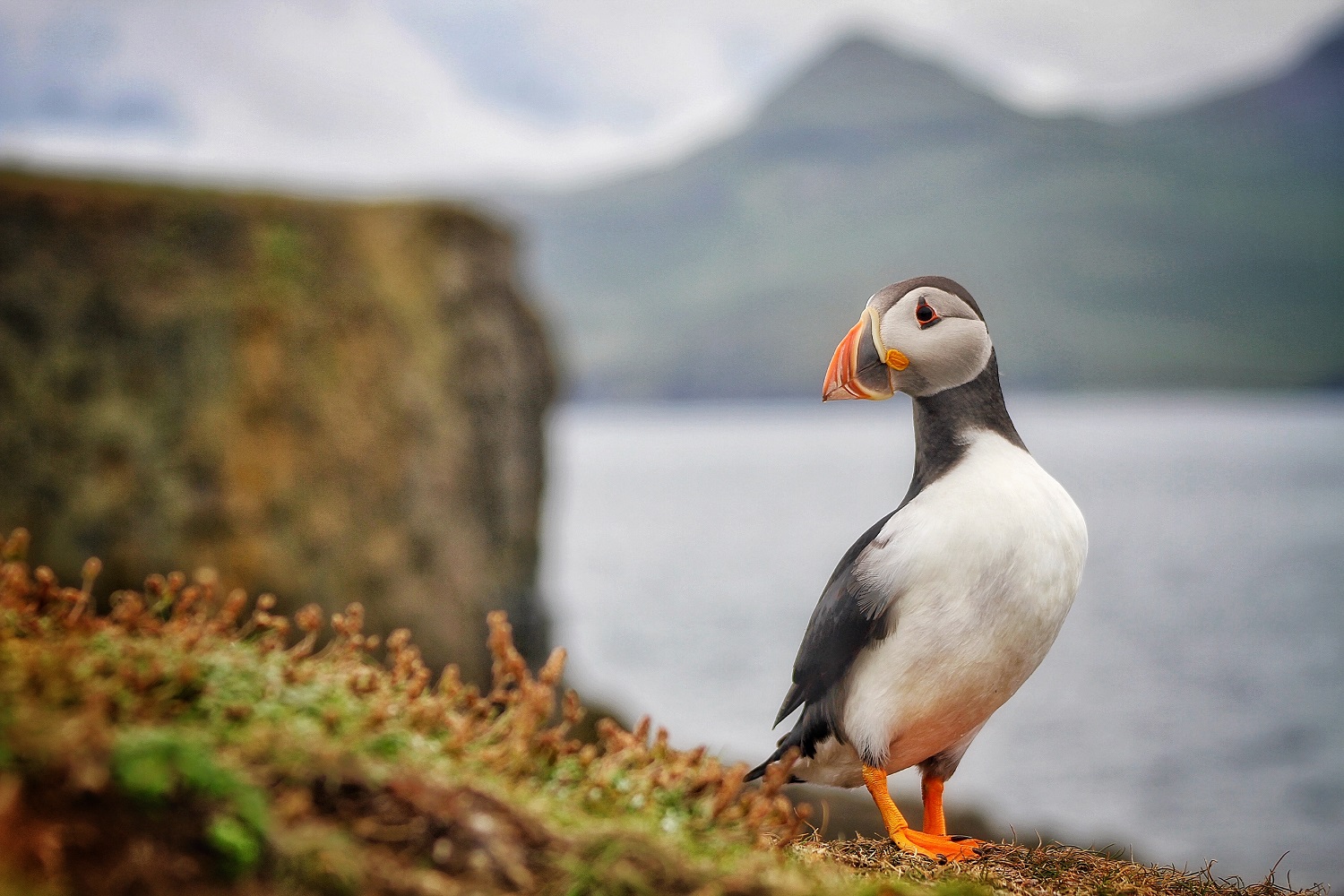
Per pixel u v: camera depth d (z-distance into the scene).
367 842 2.85
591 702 17.80
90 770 2.64
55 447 13.70
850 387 5.12
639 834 3.14
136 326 14.12
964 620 4.64
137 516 13.93
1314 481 99.56
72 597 3.66
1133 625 43.09
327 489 14.84
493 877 2.90
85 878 2.54
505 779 3.30
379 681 3.54
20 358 13.60
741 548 67.56
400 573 15.28
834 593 4.98
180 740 2.75
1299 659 36.28
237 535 14.26
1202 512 80.00
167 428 14.13
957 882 3.92
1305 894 4.68
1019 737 27.34
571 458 164.62
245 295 14.66
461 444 16.16
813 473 124.69
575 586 53.03
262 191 15.50
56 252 13.95
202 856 2.64
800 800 12.88
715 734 26.92
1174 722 28.61
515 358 17.14
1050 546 4.68
